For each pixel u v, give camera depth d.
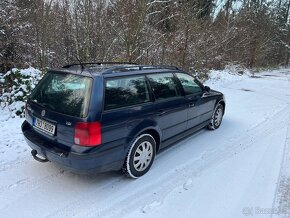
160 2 10.72
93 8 10.05
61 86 3.64
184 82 4.97
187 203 3.47
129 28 9.59
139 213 3.25
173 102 4.47
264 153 5.05
